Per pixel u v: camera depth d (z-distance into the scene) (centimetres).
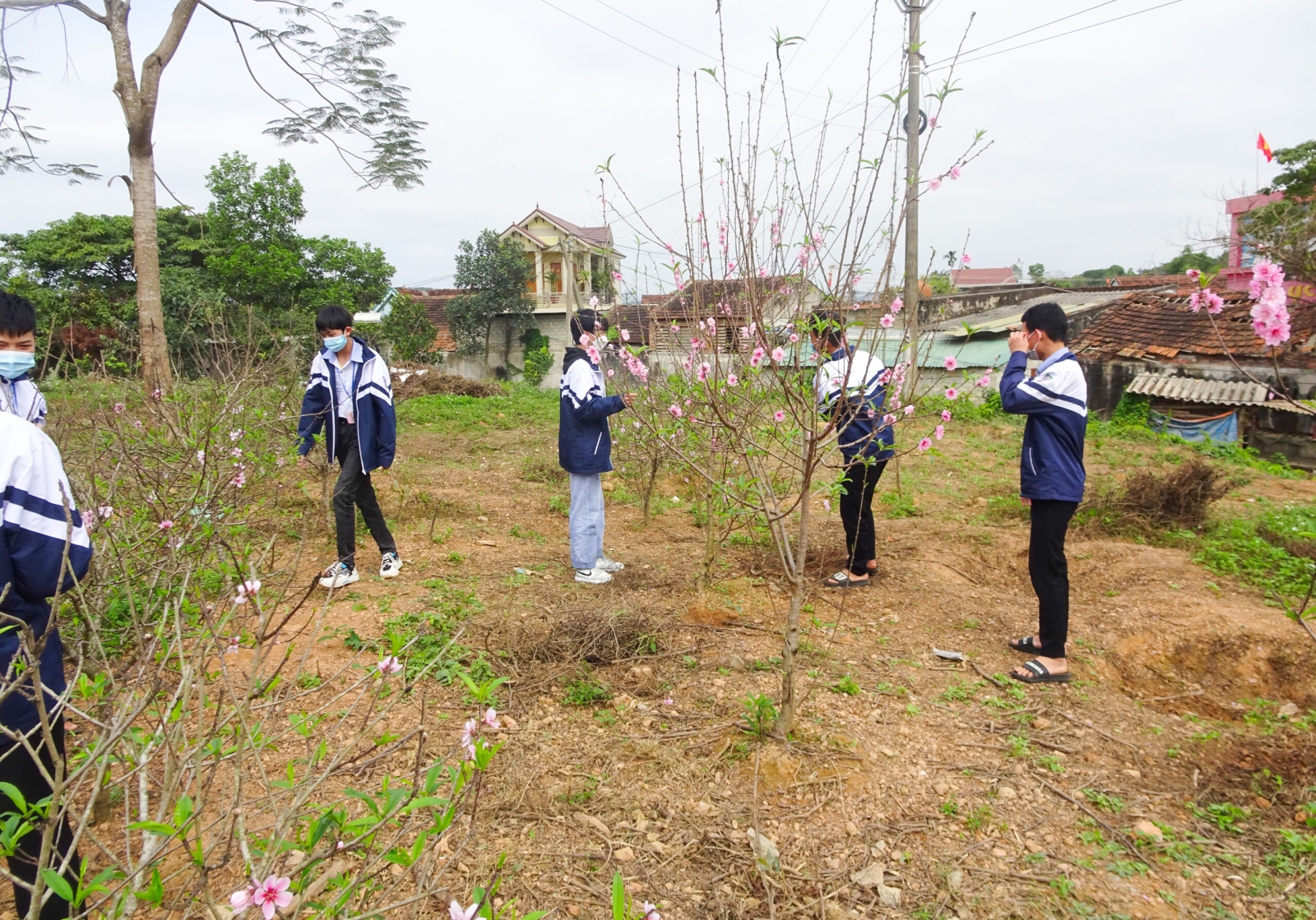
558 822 260
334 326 440
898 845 253
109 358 780
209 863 203
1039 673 365
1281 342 222
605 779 285
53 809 143
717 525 547
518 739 308
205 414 489
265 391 601
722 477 433
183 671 172
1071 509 359
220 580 366
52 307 1548
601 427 464
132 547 314
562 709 333
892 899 231
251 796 247
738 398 314
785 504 612
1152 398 1515
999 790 282
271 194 2106
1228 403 1395
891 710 334
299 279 2077
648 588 473
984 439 1153
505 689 344
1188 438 1454
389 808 161
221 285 1988
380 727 304
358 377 444
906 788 282
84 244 1995
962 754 304
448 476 809
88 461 378
